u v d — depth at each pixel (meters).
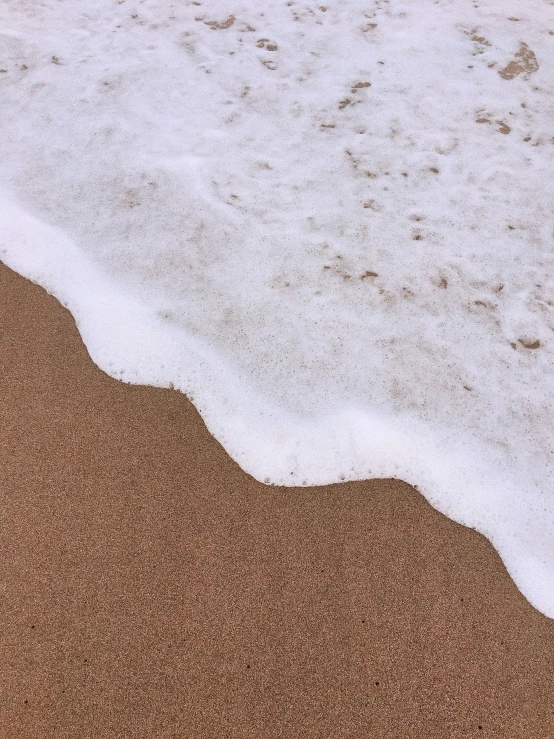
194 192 3.19
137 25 4.25
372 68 3.92
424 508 2.12
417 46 4.09
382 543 2.03
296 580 1.94
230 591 1.91
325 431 2.30
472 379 2.47
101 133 3.49
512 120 3.60
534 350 2.56
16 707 1.70
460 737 1.69
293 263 2.88
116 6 4.42
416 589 1.93
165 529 2.03
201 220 3.06
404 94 3.75
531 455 2.27
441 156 3.39
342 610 1.88
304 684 1.75
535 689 1.77
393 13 4.36
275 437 2.29
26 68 3.88
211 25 4.25
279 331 2.63
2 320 2.62
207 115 3.61
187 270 2.85
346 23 4.27
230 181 3.25
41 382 2.41
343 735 1.68
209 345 2.58
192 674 1.76
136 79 3.81
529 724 1.72
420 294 2.76
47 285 2.77
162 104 3.67
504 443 2.29
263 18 4.32
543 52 4.07
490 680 1.77
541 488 2.19
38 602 1.87
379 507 2.12
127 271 2.84
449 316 2.68
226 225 3.04
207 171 3.30
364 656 1.80
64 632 1.82
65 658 1.78
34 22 4.26
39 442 2.23
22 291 2.74
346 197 3.18
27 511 2.06
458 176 3.29
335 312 2.70
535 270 2.86
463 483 2.19
